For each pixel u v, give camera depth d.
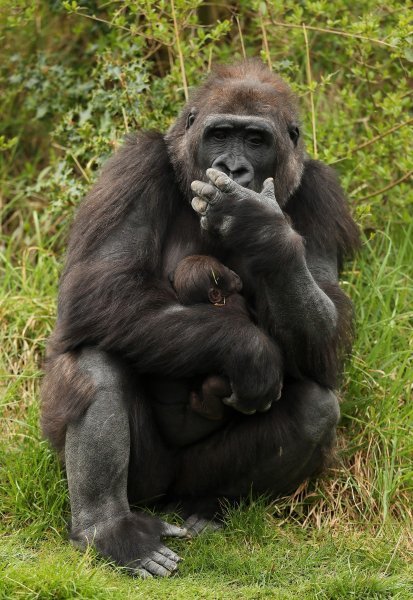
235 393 13.15
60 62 21.80
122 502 13.12
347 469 15.71
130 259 13.55
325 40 21.33
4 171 21.56
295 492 15.04
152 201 14.01
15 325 18.03
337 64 21.48
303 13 21.03
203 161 13.66
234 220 12.54
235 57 19.83
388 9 20.33
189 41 20.23
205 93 14.26
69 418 13.15
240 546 13.71
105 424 12.98
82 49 21.88
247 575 12.97
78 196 18.97
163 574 12.57
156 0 19.42
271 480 14.38
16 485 14.41
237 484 14.34
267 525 14.20
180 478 14.43
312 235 14.59
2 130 21.98
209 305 13.26
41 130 21.94
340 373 14.52
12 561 12.31
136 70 19.38
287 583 12.85
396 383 16.52
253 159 13.55
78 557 12.77
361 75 19.89
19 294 18.83
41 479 14.63
